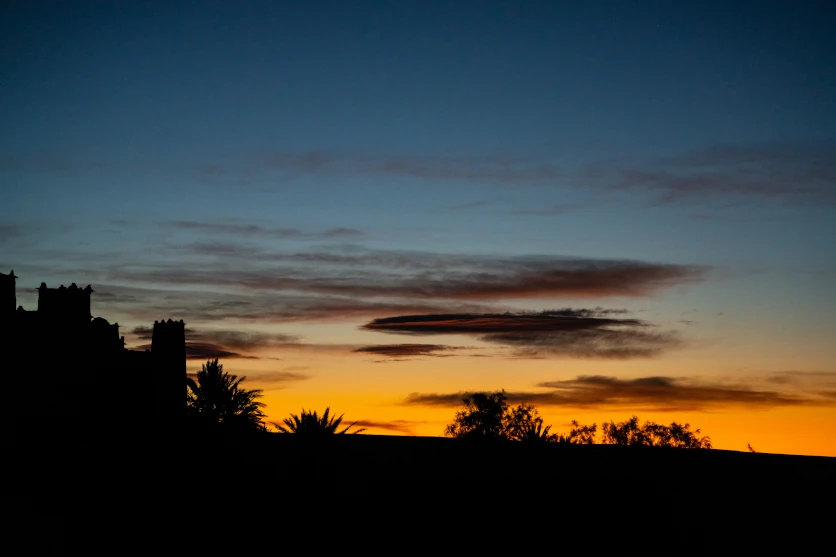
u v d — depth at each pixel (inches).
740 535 2212.1
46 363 2021.4
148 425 2102.6
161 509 1898.4
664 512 2332.7
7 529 1697.8
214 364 2257.6
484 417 2930.6
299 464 2065.7
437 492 2313.0
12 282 2043.6
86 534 1764.3
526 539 2158.0
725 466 2731.3
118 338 2300.7
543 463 2566.4
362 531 2055.9
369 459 2529.5
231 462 2044.8
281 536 1945.1
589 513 2253.9
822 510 2388.0
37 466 1877.5
